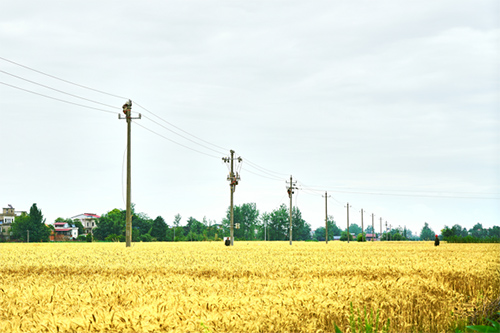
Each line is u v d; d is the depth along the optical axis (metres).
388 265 23.27
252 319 9.27
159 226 160.62
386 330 9.05
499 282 14.23
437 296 12.72
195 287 14.02
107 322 8.87
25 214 151.50
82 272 20.03
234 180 68.25
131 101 46.56
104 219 164.00
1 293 12.69
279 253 35.91
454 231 114.25
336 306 10.27
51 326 8.59
